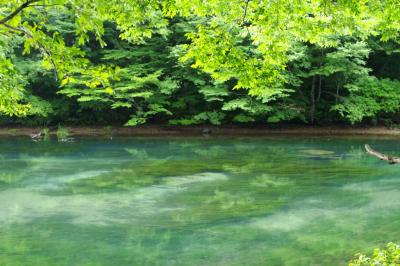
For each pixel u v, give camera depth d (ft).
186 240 25.70
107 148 62.59
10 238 25.98
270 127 86.12
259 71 20.49
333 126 86.12
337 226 28.12
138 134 79.51
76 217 30.22
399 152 57.11
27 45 13.87
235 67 20.53
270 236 26.30
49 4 12.92
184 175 44.11
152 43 82.64
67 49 14.02
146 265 22.03
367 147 18.28
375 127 85.15
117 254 23.53
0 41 13.83
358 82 80.79
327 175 43.73
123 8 18.90
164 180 41.86
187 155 56.24
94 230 27.53
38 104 82.23
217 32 20.66
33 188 38.63
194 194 36.50
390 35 28.02
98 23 13.35
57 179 42.27
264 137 75.66
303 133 80.84
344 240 25.48
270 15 20.71
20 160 52.49
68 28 78.13
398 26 27.50
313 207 32.63
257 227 28.02
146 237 26.23
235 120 85.56
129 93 81.46
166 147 63.57
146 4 19.56
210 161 51.72
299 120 88.33
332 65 75.87
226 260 22.61
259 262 22.29
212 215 30.68
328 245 24.67
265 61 20.95
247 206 32.94
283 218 29.91
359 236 26.14
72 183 40.55
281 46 21.72
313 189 38.14
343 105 80.48
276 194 36.40
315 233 26.81
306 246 24.56
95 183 40.52
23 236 26.35
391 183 40.16
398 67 92.48
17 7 13.11
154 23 21.98
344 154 56.54
